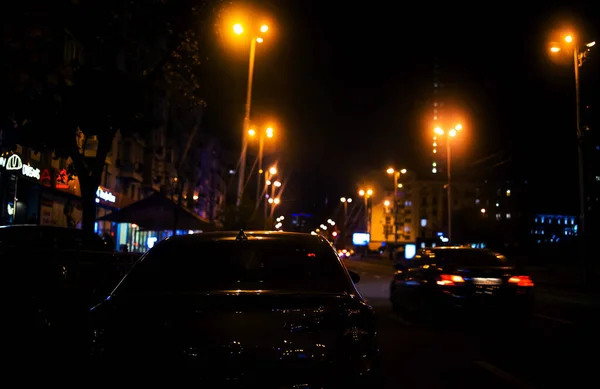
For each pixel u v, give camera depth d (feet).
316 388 10.61
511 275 36.45
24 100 32.99
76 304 27.43
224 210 99.35
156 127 41.37
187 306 11.01
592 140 77.61
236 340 10.65
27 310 23.38
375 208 391.45
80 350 11.16
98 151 41.37
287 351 10.69
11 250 27.12
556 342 31.81
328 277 13.29
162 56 43.93
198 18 41.22
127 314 11.09
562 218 220.84
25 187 79.66
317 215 255.70
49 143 37.52
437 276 37.32
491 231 241.55
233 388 10.44
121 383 10.62
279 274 13.26
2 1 28.60
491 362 26.09
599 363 25.85
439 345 30.78
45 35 31.65
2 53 29.30
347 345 11.11
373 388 11.09
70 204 92.79
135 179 119.75
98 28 36.42
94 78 37.04
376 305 52.24
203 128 209.97
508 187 292.81
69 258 29.60
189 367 10.54
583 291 69.15
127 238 125.90
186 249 14.20
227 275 13.16
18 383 19.54
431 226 382.22
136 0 37.83
